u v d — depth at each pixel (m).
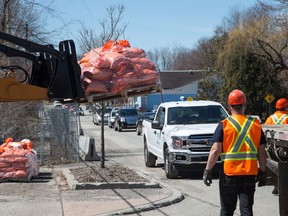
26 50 5.70
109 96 6.09
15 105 17.67
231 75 41.81
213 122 14.07
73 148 16.45
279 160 6.37
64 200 9.63
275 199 10.14
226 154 6.11
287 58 39.06
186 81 73.44
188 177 13.53
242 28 41.03
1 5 17.44
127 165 16.70
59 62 5.33
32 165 11.91
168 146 13.20
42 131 15.77
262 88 41.06
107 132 38.81
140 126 34.34
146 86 6.14
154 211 9.12
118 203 9.41
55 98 5.30
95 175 11.82
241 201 6.05
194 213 8.96
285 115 10.87
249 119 6.22
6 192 10.38
